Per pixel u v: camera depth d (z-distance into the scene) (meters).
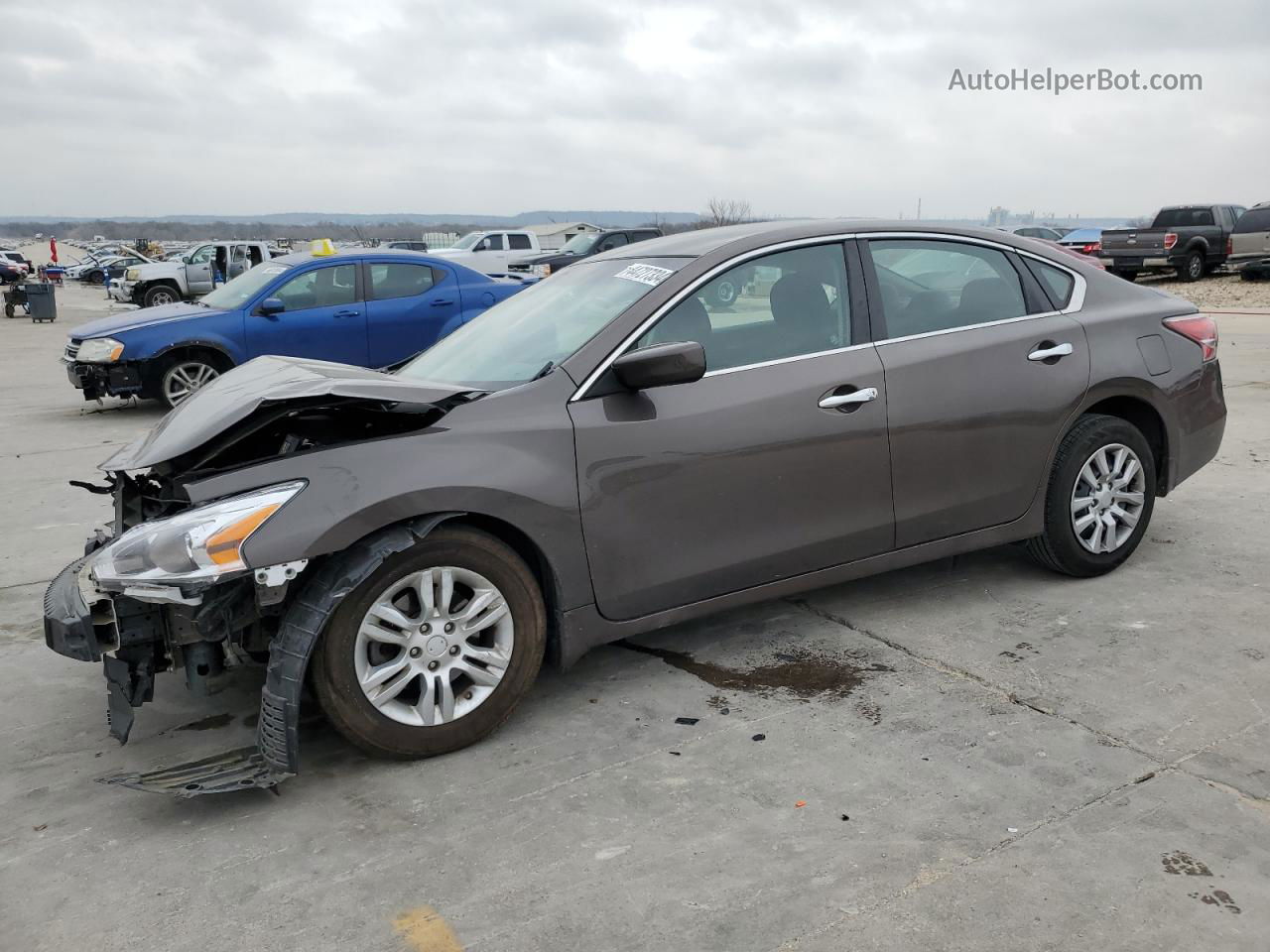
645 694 3.66
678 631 4.24
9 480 7.61
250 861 2.74
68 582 3.26
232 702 3.76
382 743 3.15
